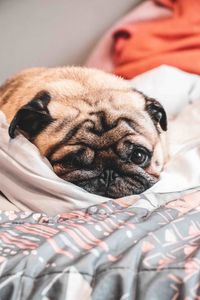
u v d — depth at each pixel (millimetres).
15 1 1833
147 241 612
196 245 622
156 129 921
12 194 882
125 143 844
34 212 810
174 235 642
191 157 961
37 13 1845
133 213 736
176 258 595
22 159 835
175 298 531
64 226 701
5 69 1847
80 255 600
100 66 1678
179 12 1683
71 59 1870
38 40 1854
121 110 881
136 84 1260
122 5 1882
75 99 887
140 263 577
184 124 1157
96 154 833
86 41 1872
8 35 1848
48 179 816
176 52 1493
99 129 843
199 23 1601
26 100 919
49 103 875
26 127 869
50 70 1032
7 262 588
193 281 537
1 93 1041
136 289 547
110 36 1713
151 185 870
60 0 1844
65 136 838
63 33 1859
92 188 836
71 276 558
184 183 902
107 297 547
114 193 844
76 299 548
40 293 545
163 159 938
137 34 1586
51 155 842
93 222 689
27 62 1857
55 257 594
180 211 742
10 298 549
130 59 1520
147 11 1747
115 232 638
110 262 584
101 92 914
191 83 1322
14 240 666
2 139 861
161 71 1302
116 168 843
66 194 815
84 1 1857
